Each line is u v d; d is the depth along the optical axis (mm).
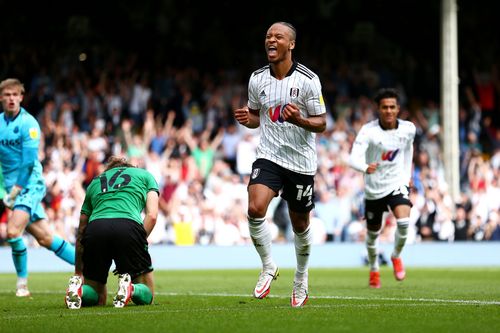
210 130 38406
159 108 39812
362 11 48500
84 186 34062
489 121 45438
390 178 18484
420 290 17016
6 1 42188
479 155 40312
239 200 34312
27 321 10562
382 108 18359
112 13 44312
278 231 35312
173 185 33812
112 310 11820
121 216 12523
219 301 13852
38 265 30375
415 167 39031
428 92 46938
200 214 33812
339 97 42062
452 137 37531
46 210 31938
